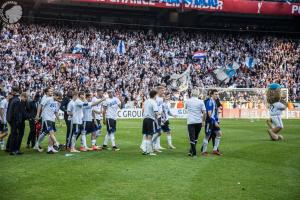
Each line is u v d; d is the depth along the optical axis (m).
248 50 49.00
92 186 8.83
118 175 9.99
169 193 8.30
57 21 49.00
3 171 10.40
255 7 46.25
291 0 48.81
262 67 46.91
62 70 39.62
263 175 10.21
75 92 14.09
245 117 37.97
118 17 52.03
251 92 38.22
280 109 18.39
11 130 13.32
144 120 13.62
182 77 39.91
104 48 44.22
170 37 48.91
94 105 14.48
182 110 37.34
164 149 15.23
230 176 10.04
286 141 18.09
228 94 37.94
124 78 41.00
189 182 9.32
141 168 10.95
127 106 37.44
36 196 8.00
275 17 52.62
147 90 39.72
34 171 10.41
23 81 37.00
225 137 19.86
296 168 11.26
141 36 47.75
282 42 50.31
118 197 7.95
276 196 8.19
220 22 54.34
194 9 47.09
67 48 42.66
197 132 13.37
